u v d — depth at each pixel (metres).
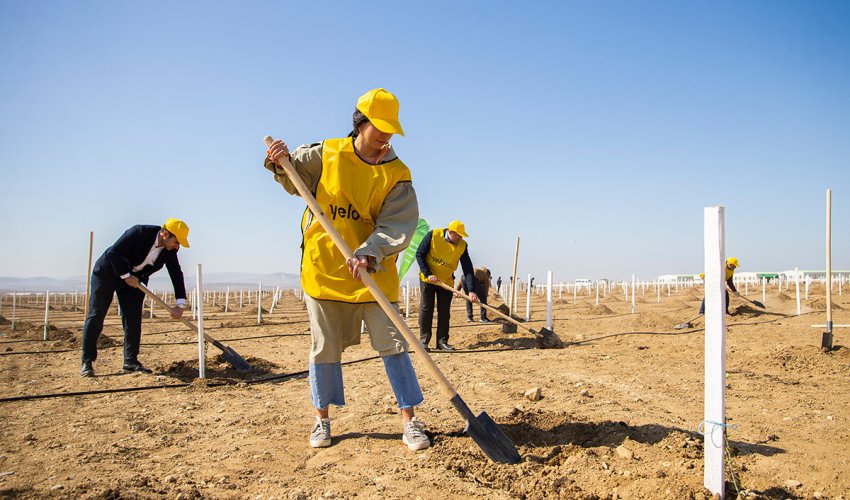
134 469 3.30
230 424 4.41
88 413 4.77
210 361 7.26
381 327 3.71
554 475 3.17
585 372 6.45
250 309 23.42
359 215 3.65
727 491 2.83
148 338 11.34
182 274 7.04
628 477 3.04
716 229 2.62
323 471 3.30
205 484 3.07
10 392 5.70
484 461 3.41
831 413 4.41
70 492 2.85
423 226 11.95
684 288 46.66
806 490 2.90
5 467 3.28
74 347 9.52
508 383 5.84
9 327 14.12
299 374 6.61
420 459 3.46
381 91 3.44
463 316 16.06
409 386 3.72
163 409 4.92
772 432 3.89
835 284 38.28
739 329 10.69
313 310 3.71
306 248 3.66
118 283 6.75
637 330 11.62
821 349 7.26
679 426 4.05
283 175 3.62
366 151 3.54
